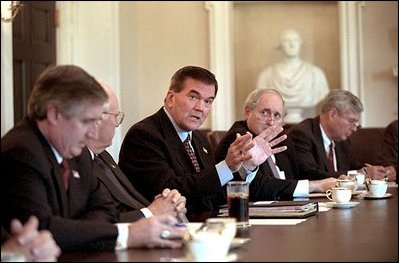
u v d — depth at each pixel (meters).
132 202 2.97
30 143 2.14
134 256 1.96
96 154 3.01
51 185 2.17
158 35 7.79
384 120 7.55
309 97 7.20
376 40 7.56
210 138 4.91
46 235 1.84
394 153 5.64
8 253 1.82
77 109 2.10
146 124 3.53
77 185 2.35
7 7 5.50
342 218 2.78
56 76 2.12
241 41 7.92
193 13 7.73
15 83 6.12
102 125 2.95
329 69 7.80
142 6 7.80
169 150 3.48
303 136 4.85
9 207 2.09
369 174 4.27
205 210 3.36
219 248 1.85
